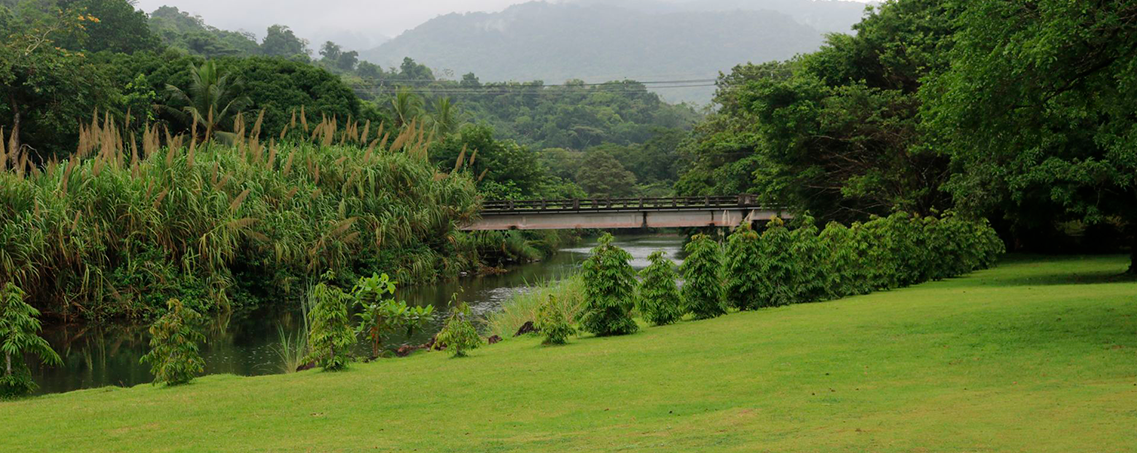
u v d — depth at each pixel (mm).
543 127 149250
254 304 27516
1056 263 27859
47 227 23047
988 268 26688
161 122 41781
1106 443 5367
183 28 142250
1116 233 33438
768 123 32156
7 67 31297
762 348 11031
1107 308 12688
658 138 102875
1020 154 13539
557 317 13398
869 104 29781
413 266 33156
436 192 35594
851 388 8234
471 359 12227
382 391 9344
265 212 28141
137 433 7438
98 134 27641
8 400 9898
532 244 53406
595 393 8695
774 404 7629
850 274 18703
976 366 8961
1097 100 12398
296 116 43531
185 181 26453
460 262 38312
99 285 23625
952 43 27688
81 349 19531
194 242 26188
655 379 9297
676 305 15328
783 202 35250
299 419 7961
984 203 21141
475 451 6297
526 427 7246
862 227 20359
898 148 29797
